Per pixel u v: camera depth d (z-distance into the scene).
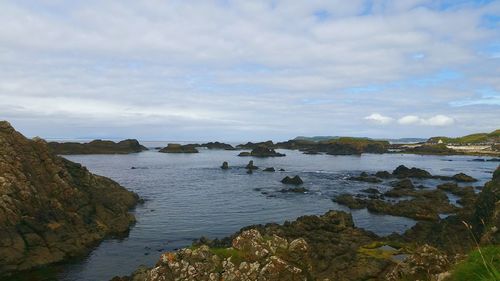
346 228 39.88
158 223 46.47
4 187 35.66
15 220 33.91
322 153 196.00
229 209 55.16
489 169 120.06
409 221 49.09
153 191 71.06
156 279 16.62
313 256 29.75
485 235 25.92
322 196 66.38
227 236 40.28
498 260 11.65
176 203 59.31
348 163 138.62
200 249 17.17
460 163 143.12
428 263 18.94
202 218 49.34
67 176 45.81
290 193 69.25
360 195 66.31
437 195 64.12
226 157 167.00
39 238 33.81
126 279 27.42
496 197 33.47
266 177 93.88
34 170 42.50
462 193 69.56
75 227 38.69
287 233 37.44
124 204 53.88
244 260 16.69
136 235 41.38
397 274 19.77
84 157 157.25
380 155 190.25
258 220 48.69
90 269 31.64
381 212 53.91
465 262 13.10
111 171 105.00
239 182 84.44
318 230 39.22
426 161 151.75
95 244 38.12
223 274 16.28
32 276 30.02
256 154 173.62
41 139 46.75
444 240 34.94
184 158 159.62
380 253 29.45
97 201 46.31
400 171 99.62
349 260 28.17
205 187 76.62
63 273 30.70
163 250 36.44
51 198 40.34
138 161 141.50
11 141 42.78
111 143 191.62
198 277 16.22
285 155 176.75
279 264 16.31
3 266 30.11
